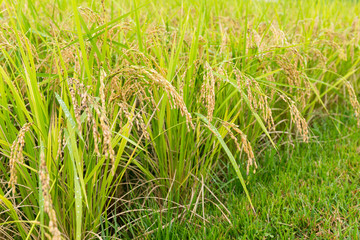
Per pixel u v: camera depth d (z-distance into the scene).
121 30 2.69
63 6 3.87
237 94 2.98
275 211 2.68
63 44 2.54
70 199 2.05
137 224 2.54
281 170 3.28
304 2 5.47
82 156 1.96
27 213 2.17
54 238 1.29
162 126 2.43
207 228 2.51
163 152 2.60
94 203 2.20
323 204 2.71
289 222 2.55
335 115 4.32
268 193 2.94
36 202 2.18
